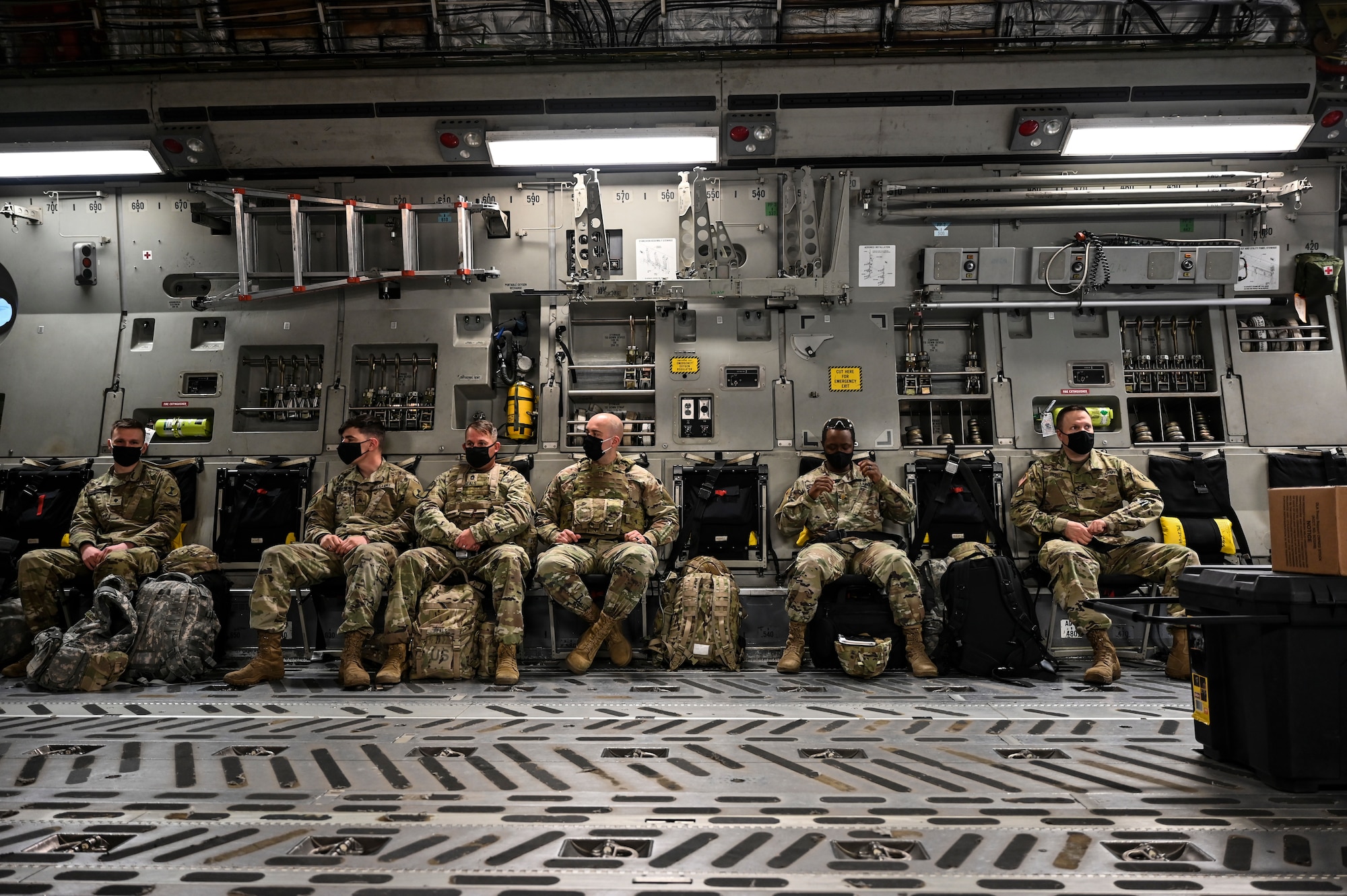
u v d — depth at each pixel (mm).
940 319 6383
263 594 4621
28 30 5578
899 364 6422
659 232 6215
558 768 2889
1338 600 2605
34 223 6320
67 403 6164
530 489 5547
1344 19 5414
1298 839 2242
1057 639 5488
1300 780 2605
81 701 4090
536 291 6180
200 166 6164
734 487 5789
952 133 5977
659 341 6137
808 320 6145
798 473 5938
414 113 5918
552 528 5293
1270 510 2961
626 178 6234
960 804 2512
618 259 6148
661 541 5219
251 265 6148
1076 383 6070
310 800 2562
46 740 3305
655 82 5812
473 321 6207
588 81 5812
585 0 5488
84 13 5551
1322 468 5824
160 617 4719
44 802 2555
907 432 6098
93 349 6238
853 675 4660
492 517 5043
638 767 2898
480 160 6094
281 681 4645
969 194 6082
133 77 5859
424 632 4703
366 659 4887
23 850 2184
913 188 6117
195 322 6270
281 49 5672
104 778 2791
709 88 5820
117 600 4621
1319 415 6004
